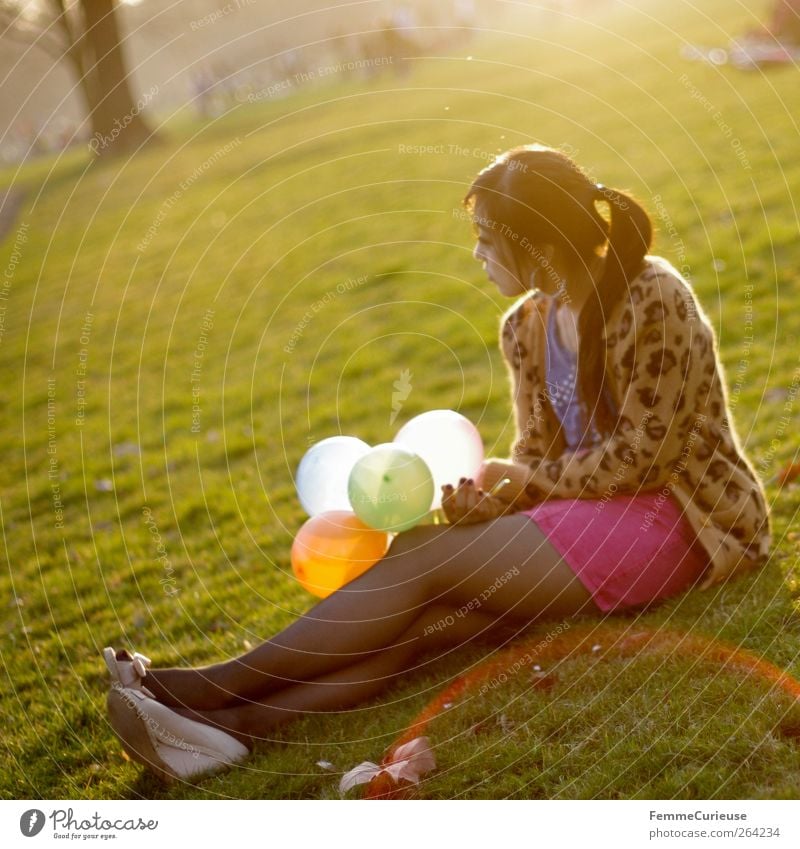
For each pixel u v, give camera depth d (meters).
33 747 2.69
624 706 2.22
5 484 5.63
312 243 9.89
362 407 5.55
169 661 3.14
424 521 3.01
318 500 2.67
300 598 3.40
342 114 17.70
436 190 10.56
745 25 14.97
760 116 9.65
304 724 2.38
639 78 13.33
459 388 5.49
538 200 2.39
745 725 2.08
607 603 2.47
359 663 2.43
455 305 7.05
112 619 3.55
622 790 2.03
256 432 5.52
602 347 2.46
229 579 3.72
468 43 26.34
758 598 2.51
